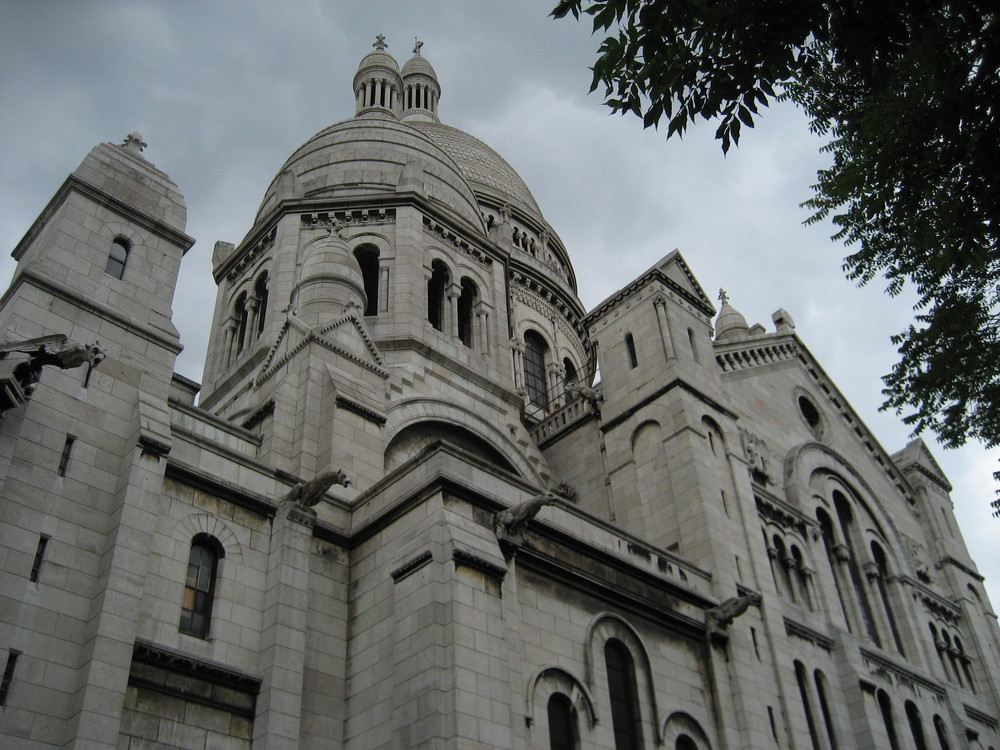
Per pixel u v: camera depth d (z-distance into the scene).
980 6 16.30
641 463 37.03
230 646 23.31
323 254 37.03
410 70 86.94
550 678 25.16
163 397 25.09
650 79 17.09
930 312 25.47
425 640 22.53
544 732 24.05
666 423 36.66
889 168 20.92
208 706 22.09
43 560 20.97
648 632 28.94
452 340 41.31
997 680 45.00
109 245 26.38
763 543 35.47
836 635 36.69
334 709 24.03
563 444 41.38
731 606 30.86
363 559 26.31
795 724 31.25
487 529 25.12
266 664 23.33
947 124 19.11
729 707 29.81
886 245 24.53
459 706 21.33
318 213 43.53
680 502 34.62
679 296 40.84
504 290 46.06
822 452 43.97
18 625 19.88
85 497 22.31
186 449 25.05
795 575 37.56
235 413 34.84
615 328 41.09
